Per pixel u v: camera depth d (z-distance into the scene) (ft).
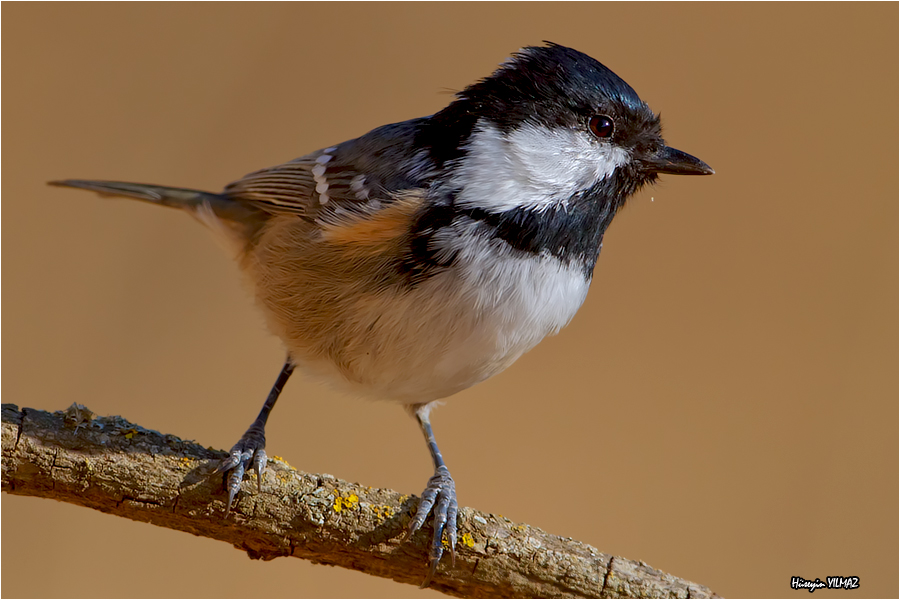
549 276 6.91
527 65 6.92
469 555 6.90
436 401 7.02
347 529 6.89
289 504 6.89
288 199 6.96
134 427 6.89
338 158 6.95
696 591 6.90
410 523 6.90
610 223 6.94
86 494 6.88
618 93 6.92
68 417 6.88
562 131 6.91
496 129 6.91
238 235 7.00
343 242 6.91
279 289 6.96
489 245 6.90
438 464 6.98
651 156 6.93
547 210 6.91
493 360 6.93
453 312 6.90
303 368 6.97
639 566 6.91
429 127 6.93
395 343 6.92
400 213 6.90
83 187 7.03
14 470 6.87
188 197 7.02
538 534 6.91
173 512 6.88
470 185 6.90
